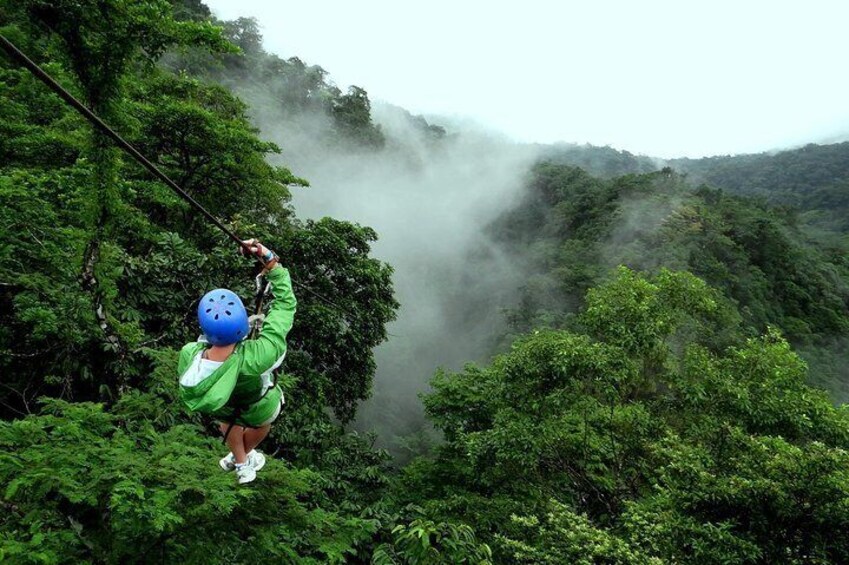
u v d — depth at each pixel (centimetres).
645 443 1004
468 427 1545
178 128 1412
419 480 1446
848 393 4412
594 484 1148
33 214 786
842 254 7919
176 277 1071
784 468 614
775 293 5806
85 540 333
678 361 1045
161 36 629
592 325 1094
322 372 1574
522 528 1039
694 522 649
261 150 1545
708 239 5812
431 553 437
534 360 1059
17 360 788
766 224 6341
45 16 567
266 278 270
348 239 1745
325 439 1198
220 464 338
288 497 411
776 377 891
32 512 325
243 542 373
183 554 347
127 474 321
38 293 740
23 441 349
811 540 602
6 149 1071
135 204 1409
